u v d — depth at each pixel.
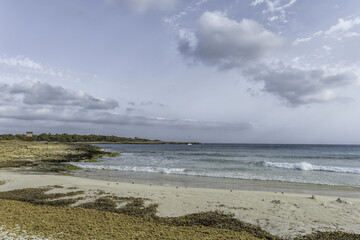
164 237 5.93
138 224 6.96
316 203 9.53
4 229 5.90
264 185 14.41
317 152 56.06
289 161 31.48
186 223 7.35
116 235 5.90
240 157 38.06
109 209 8.61
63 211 7.91
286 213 8.34
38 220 6.80
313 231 6.82
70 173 19.00
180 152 54.56
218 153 50.09
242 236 6.27
